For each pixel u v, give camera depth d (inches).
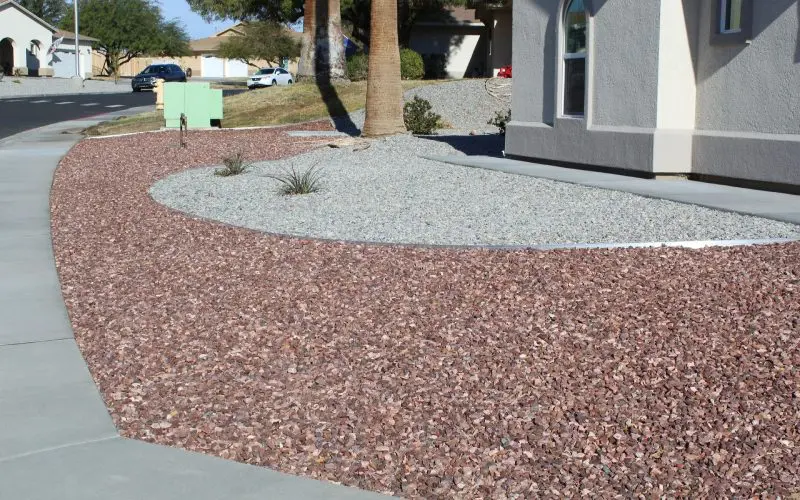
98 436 201.9
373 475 182.2
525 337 261.9
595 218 446.0
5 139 1032.8
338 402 218.2
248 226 450.9
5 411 215.9
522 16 721.6
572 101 666.2
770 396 218.2
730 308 284.2
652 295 300.2
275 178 592.7
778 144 510.3
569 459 188.4
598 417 208.5
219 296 313.6
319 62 1332.4
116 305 308.5
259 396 222.7
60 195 579.2
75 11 2559.1
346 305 297.6
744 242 377.7
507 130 743.1
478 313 285.3
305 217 473.7
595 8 628.7
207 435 201.5
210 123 1176.8
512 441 196.5
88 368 246.8
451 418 208.5
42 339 273.3
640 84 587.8
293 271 344.8
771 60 520.1
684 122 581.0
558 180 577.0
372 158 775.1
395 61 924.6
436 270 339.9
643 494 173.8
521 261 350.9
